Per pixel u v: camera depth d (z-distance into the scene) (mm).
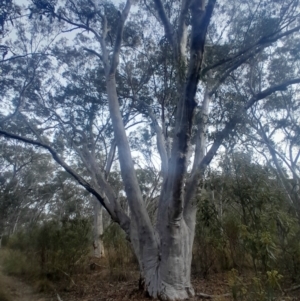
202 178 7996
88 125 13383
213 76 9438
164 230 7969
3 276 12109
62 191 29203
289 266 7762
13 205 28312
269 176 7336
